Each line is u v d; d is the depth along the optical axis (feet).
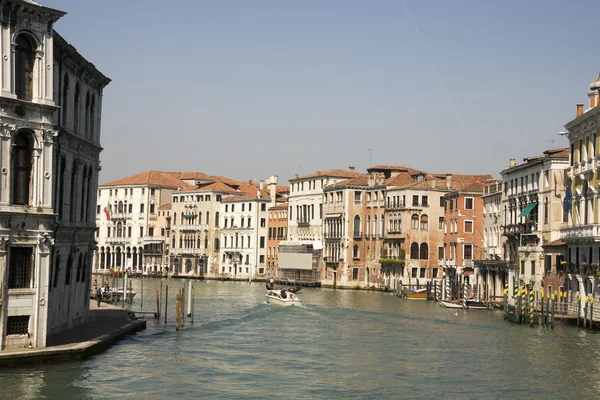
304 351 137.28
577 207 183.01
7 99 97.96
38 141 101.35
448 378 114.52
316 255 373.61
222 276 443.73
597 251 168.86
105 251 500.33
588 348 141.69
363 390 106.22
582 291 175.42
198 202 463.83
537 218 214.90
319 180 383.65
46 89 102.06
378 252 342.85
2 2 97.40
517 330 168.25
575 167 183.62
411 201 320.29
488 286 248.32
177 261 472.44
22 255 101.96
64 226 121.70
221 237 452.76
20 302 101.60
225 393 102.06
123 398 95.96
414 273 319.27
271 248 425.69
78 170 130.41
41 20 101.40
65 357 106.63
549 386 109.91
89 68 132.36
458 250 284.00
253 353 133.28
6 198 98.84
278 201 436.76
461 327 174.81
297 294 305.94
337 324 180.65
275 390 104.94
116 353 121.90
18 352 100.78
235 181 499.10
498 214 251.39
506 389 107.76
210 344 141.08
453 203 291.99
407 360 129.29
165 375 110.32
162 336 147.74
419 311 219.20
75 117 129.59
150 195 488.85
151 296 276.41
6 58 98.37
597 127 170.81
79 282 135.85
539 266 210.18
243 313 206.39
